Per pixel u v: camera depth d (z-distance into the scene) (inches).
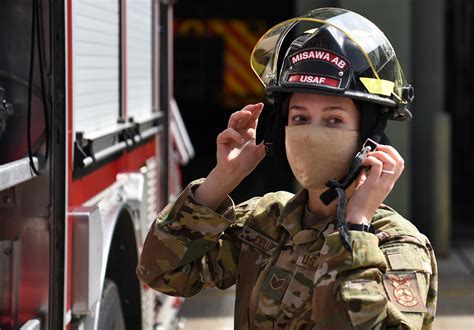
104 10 306.3
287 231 194.1
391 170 177.8
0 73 233.9
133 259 343.0
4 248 233.8
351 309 169.0
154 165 423.8
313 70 181.5
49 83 234.7
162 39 467.8
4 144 233.8
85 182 270.1
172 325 509.4
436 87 861.2
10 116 234.2
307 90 180.2
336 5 832.3
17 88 235.0
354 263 171.8
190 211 197.8
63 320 235.3
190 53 1251.2
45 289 234.1
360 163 178.9
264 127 203.0
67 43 239.0
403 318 169.8
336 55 181.5
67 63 239.0
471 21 1211.9
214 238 198.8
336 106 181.9
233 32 1242.0
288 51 188.1
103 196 295.4
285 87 182.7
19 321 234.7
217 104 1261.1
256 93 1254.9
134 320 351.6
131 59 367.9
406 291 173.3
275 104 192.9
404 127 824.9
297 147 183.2
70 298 248.7
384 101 182.2
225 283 208.1
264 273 191.2
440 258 857.5
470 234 979.3
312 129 180.9
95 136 276.1
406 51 828.0
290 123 187.6
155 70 434.3
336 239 174.1
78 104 267.1
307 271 184.2
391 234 181.2
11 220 233.1
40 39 233.6
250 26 1238.3
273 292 187.5
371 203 177.3
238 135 198.5
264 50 202.8
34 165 222.7
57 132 235.1
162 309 441.1
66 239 236.8
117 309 316.2
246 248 198.2
